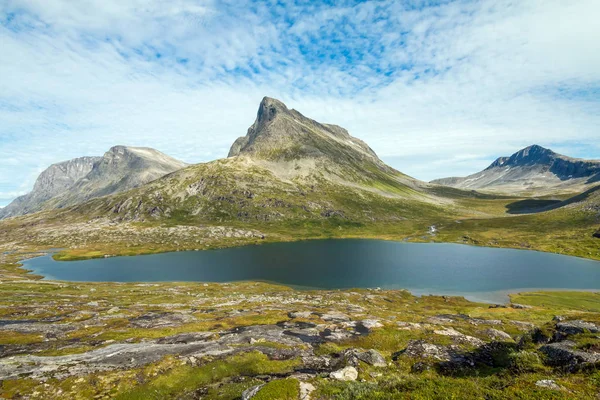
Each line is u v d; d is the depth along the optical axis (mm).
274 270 134875
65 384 28734
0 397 26641
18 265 155500
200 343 40219
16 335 46281
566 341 23562
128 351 37000
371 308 72938
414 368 30594
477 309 71188
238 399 25703
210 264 150875
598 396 14875
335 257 161500
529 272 122625
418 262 145250
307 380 22609
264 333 45312
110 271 139125
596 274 118125
